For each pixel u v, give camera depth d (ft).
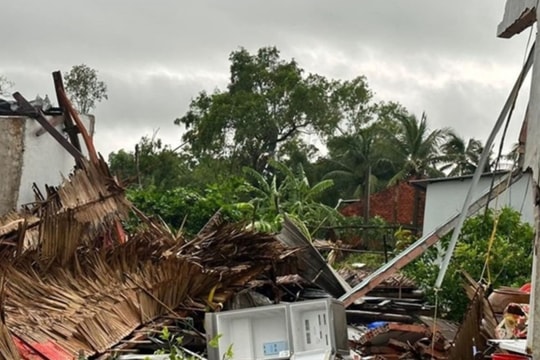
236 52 157.48
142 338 28.76
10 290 24.50
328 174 145.89
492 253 45.34
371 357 34.14
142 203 65.62
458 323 43.83
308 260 42.42
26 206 33.17
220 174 131.95
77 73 128.88
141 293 30.45
